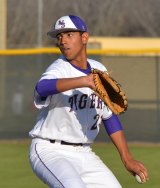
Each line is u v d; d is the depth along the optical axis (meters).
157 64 31.64
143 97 31.80
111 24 58.91
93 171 12.66
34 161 12.47
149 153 28.06
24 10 57.47
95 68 12.95
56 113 12.55
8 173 22.42
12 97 32.34
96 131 13.05
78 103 12.59
